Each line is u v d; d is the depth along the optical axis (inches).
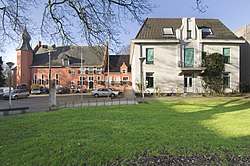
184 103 757.3
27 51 1961.1
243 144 255.1
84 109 614.2
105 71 2022.6
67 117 465.1
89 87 1975.9
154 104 731.4
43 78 1980.8
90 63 1987.0
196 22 1227.9
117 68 2055.9
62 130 331.0
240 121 395.9
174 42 1085.8
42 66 1975.9
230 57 1124.5
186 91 1098.7
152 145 252.2
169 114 501.0
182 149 238.5
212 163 199.5
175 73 1092.5
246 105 671.1
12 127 358.3
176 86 1088.2
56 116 483.2
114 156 219.1
